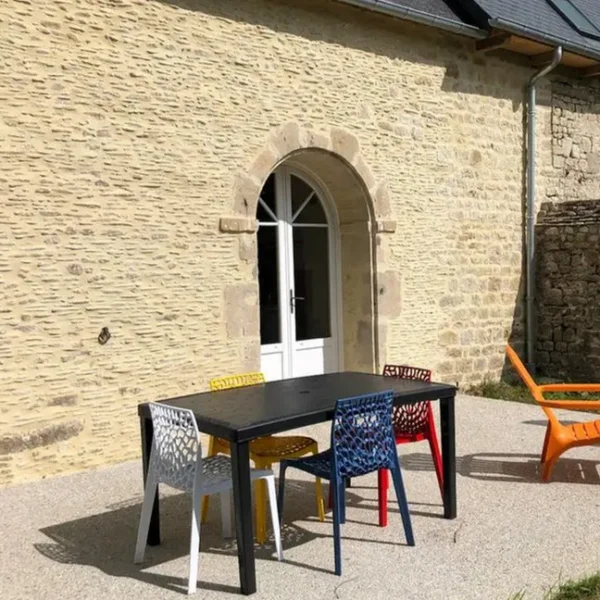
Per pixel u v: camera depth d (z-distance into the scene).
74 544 3.76
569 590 3.04
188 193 5.71
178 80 5.65
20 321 4.91
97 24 5.23
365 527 3.91
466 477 4.79
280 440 4.25
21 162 4.91
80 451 5.19
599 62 8.98
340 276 7.43
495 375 8.41
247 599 3.07
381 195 7.16
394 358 7.36
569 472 4.86
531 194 8.65
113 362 5.34
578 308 8.41
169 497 4.55
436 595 3.07
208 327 5.85
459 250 7.96
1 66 4.82
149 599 3.10
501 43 7.71
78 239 5.16
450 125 7.81
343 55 6.78
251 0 6.09
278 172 6.97
